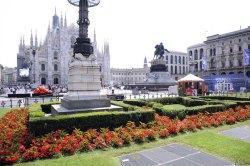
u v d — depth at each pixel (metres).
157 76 67.00
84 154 10.12
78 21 18.75
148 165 8.73
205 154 9.73
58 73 109.44
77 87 17.39
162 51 68.44
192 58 99.69
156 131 12.70
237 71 75.56
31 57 105.44
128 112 13.91
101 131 12.64
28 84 97.56
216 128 14.62
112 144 11.12
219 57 82.19
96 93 17.66
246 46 72.44
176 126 13.27
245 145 10.66
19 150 9.88
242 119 16.81
